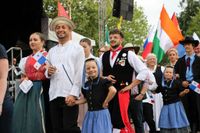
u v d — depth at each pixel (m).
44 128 6.29
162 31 12.64
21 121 6.29
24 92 6.32
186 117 8.28
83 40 7.59
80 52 6.11
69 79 6.05
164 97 8.34
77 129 6.04
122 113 6.48
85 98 6.29
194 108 8.49
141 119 7.58
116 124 6.50
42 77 6.36
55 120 6.08
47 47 12.26
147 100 9.04
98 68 6.16
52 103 6.10
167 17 12.59
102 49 8.94
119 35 6.75
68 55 6.11
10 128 4.75
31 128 6.25
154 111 9.51
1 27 11.71
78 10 34.94
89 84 6.19
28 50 12.55
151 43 13.40
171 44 12.60
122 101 6.51
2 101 4.45
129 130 6.50
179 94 8.28
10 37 11.97
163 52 12.69
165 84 8.30
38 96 6.32
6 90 4.72
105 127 6.12
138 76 6.49
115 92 6.07
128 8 13.30
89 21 35.47
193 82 8.27
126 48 6.71
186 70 8.61
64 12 13.04
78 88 6.03
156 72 8.77
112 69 6.70
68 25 6.18
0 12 11.43
